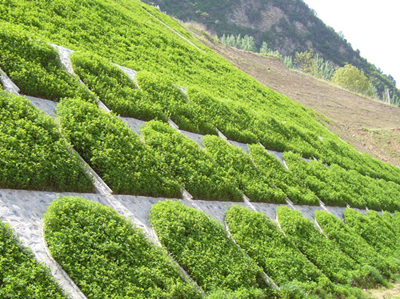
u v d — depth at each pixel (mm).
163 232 11391
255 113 29422
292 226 17688
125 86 18750
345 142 47312
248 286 11719
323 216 21484
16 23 19172
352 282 16859
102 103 16328
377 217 27594
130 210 11969
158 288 9133
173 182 14242
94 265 8555
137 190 12891
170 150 15633
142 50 28281
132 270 9172
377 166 42125
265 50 143000
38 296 7109
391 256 22641
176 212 12359
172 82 23406
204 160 17172
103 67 18625
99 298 8023
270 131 27969
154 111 18484
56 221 9023
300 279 14141
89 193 11453
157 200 13422
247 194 18344
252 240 14312
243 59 68562
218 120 23266
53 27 21703
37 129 11039
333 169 30344
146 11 44844
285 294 12555
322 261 16625
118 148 13195
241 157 20531
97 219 9688
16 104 11289
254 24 194875
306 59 149875
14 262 7473
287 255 14812
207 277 10875
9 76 13531
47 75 14562
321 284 14523
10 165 9664
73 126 12516
